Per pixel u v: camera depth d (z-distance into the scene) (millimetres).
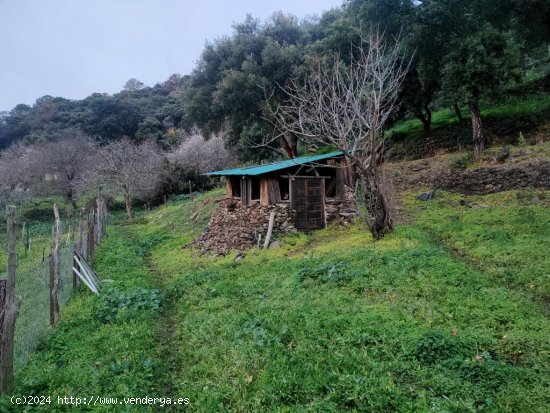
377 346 5699
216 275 10742
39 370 5781
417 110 25375
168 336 7512
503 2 15016
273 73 25156
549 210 12195
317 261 10391
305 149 32156
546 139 19141
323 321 6613
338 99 12297
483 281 7605
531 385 4555
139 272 12414
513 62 19031
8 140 60719
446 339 5438
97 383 5434
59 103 65312
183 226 21891
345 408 4504
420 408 4301
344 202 17047
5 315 5293
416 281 7871
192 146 38219
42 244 20500
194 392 5242
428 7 16750
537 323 5848
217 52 27984
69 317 8234
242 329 6836
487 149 20484
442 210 14938
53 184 39656
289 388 4902
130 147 35000
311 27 30656
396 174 20781
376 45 12328
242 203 17219
